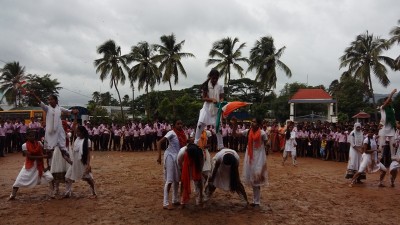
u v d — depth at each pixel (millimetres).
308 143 20891
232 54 37531
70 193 8977
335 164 17531
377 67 33656
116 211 7676
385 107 11297
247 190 10320
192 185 10664
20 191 9617
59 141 8805
